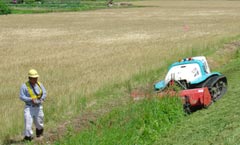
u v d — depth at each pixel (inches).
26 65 882.8
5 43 1397.6
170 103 447.8
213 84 489.4
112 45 1205.7
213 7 4121.6
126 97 552.1
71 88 626.2
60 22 2507.4
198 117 436.8
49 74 759.1
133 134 385.4
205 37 1227.9
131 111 427.2
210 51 892.6
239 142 328.5
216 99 496.4
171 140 384.2
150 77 675.4
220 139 346.6
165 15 3021.7
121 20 2591.0
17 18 2913.4
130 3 5315.0
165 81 496.4
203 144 347.6
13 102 565.9
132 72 724.0
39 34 1748.3
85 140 353.7
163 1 5935.0
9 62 940.6
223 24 1920.5
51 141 422.9
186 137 380.5
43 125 476.1
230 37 1140.5
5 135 455.2
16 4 4357.8
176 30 1670.8
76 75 736.3
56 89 623.5
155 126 412.5
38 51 1144.8
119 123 411.5
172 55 884.0
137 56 919.7
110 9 3996.1
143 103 446.9
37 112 439.2
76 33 1739.7
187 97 461.1
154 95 474.3
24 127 463.8
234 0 5954.7
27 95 432.5
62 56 1013.2
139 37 1423.5
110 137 364.5
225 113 424.5
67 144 356.8
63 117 502.9
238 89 525.3
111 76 698.2
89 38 1485.0
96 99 569.3
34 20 2711.6
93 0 5723.4
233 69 691.4
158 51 970.1
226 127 372.8
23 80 722.8
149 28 1868.8
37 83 437.7
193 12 3302.2
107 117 426.6
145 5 4803.2
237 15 2775.6
